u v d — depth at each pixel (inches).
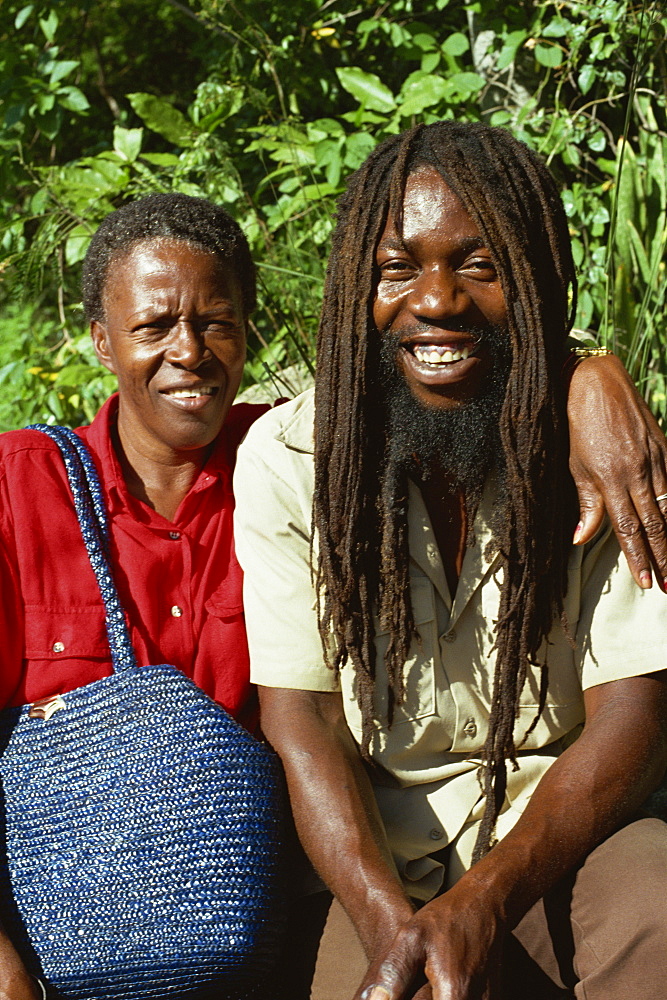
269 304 145.1
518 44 139.9
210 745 75.4
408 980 64.4
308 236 146.9
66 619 79.4
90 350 161.8
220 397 86.0
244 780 75.4
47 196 159.3
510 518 75.8
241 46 162.4
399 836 80.0
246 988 76.5
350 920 72.9
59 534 80.3
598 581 78.0
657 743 75.6
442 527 79.9
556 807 72.1
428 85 143.3
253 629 80.6
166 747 75.3
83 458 83.0
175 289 83.4
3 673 78.8
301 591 79.8
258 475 81.1
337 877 72.1
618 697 76.7
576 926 72.8
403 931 65.7
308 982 75.9
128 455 87.2
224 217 88.0
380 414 78.2
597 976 68.9
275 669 79.2
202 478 85.2
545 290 75.7
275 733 78.4
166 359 84.0
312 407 83.5
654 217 141.4
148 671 76.1
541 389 73.9
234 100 158.7
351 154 141.7
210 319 84.4
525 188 75.5
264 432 82.7
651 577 70.9
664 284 132.0
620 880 71.2
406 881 79.8
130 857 74.5
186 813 74.6
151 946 74.1
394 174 73.8
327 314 78.5
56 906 75.0
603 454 71.4
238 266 87.7
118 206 163.2
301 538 80.6
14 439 82.7
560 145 138.9
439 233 72.9
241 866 74.5
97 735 76.0
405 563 78.1
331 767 76.0
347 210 78.3
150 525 83.1
